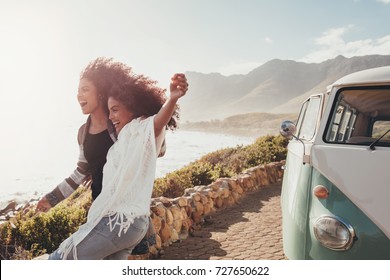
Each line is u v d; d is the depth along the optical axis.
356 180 2.58
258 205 8.24
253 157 14.86
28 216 5.51
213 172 10.51
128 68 2.40
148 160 2.17
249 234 5.99
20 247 4.61
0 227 5.10
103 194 2.15
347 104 3.21
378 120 3.92
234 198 8.61
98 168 2.43
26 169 22.81
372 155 2.59
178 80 2.14
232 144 59.72
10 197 13.10
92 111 2.42
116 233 2.07
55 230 5.25
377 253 2.46
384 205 2.48
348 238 2.51
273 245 5.40
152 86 2.36
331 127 2.91
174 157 32.03
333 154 2.70
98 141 2.40
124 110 2.30
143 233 2.18
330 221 2.56
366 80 2.93
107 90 2.38
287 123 3.00
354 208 2.55
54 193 2.60
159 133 2.23
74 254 2.06
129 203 2.12
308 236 2.71
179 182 8.84
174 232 5.60
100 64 2.39
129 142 2.17
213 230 6.25
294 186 3.10
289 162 4.10
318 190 2.68
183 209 6.14
